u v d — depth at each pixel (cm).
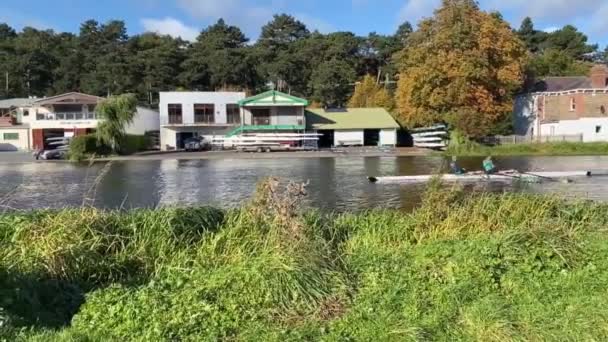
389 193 2038
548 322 494
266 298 543
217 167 3503
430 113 5509
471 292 562
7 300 530
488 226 844
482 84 5456
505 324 487
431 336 473
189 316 500
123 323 496
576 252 661
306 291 557
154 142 6650
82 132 6312
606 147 4794
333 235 798
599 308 512
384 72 10119
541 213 891
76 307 564
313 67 10400
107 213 823
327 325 501
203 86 10162
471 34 5384
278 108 6156
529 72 6631
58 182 2612
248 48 11312
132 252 708
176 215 791
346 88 9400
